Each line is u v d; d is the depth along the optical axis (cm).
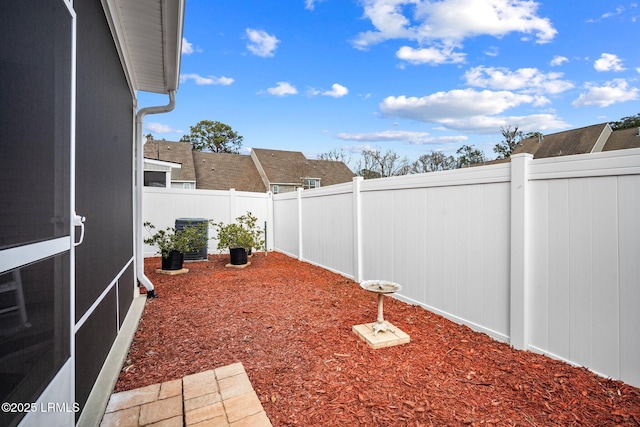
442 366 245
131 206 407
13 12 102
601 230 222
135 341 300
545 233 257
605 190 221
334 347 282
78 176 176
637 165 204
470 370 238
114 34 283
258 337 307
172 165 1483
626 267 210
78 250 174
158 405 197
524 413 186
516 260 276
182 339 305
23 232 108
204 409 192
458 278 338
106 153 252
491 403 196
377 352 271
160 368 249
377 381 223
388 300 426
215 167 2408
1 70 96
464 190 331
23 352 106
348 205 547
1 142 96
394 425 177
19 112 106
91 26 207
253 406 195
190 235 661
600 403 193
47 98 128
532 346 267
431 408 192
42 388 120
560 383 215
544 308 258
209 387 217
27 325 109
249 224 771
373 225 479
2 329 94
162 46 346
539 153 2433
